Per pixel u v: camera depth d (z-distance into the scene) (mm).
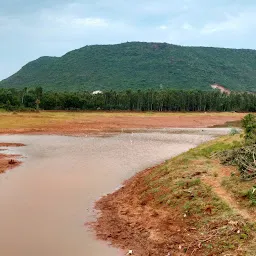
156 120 73625
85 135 47781
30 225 15125
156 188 17672
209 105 121438
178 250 12211
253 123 23703
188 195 15562
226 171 17656
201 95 119625
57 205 17641
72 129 54156
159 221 14617
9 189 20281
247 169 16578
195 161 20078
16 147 36281
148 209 16094
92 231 14484
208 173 17609
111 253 12562
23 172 24438
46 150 34281
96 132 51625
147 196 17375
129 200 17969
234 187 15195
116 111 108875
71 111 104125
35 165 26828
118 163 27766
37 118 68875
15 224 15219
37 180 22312
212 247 11758
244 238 11672
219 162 19641
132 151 33969
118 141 41719
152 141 42094
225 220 12969
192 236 12836
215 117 86500
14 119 65312
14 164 27078
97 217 16016
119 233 14172
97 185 21312
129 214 16062
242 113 109188
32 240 13695
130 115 86562
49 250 12898
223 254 11188
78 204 17812
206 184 16078
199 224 13430
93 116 79875
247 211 13234
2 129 51500
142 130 55938
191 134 50656
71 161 28469
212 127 63062
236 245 11453
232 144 23625
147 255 12219
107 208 17172
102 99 115625
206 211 14008
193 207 14523
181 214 14484
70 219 15805
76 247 13094
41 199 18547
